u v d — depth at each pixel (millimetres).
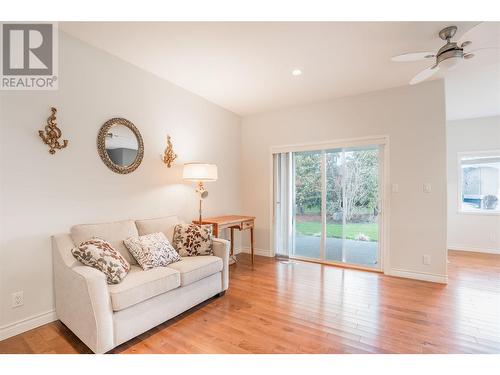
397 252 3535
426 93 3361
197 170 3318
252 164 4844
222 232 4480
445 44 2482
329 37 2441
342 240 4047
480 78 3260
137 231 2777
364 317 2406
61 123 2428
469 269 3812
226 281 2928
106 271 1978
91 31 2426
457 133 5051
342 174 4035
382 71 3125
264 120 4695
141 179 3158
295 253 4492
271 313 2500
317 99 4062
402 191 3504
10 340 2049
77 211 2543
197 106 3963
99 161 2730
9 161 2113
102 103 2760
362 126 3789
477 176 4953
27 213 2209
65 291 2109
